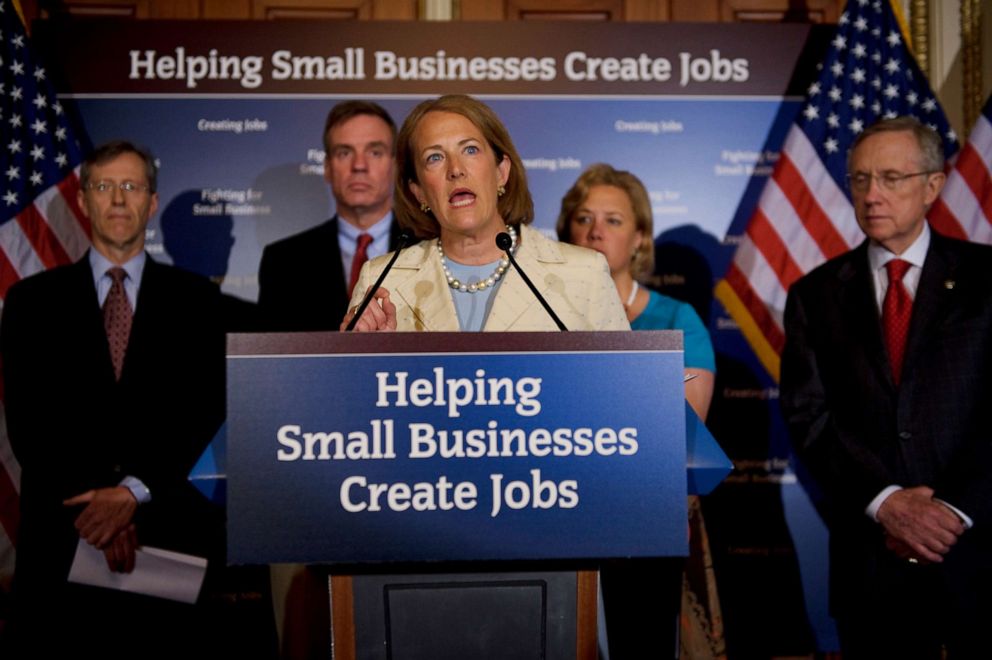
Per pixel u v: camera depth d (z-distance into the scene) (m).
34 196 3.71
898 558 2.90
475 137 1.87
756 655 3.85
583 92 3.94
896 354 3.04
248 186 3.86
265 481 1.44
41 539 3.53
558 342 1.47
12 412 3.58
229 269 3.83
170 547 3.56
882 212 3.12
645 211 3.66
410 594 1.55
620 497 1.47
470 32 3.91
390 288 1.92
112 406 3.60
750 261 3.79
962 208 3.62
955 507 2.79
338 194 3.84
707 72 3.97
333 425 1.45
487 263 1.91
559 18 4.09
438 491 1.45
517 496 1.46
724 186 3.97
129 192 3.68
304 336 1.45
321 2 4.03
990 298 2.97
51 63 3.84
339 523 1.44
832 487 2.97
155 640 3.60
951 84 4.09
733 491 3.89
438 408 1.46
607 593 2.97
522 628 1.55
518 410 1.47
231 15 4.00
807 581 3.87
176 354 3.69
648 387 1.48
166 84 3.85
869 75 3.89
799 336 3.16
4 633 3.51
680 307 3.60
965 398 2.91
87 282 3.66
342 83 3.88
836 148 3.83
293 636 2.11
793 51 3.99
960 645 2.84
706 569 3.61
